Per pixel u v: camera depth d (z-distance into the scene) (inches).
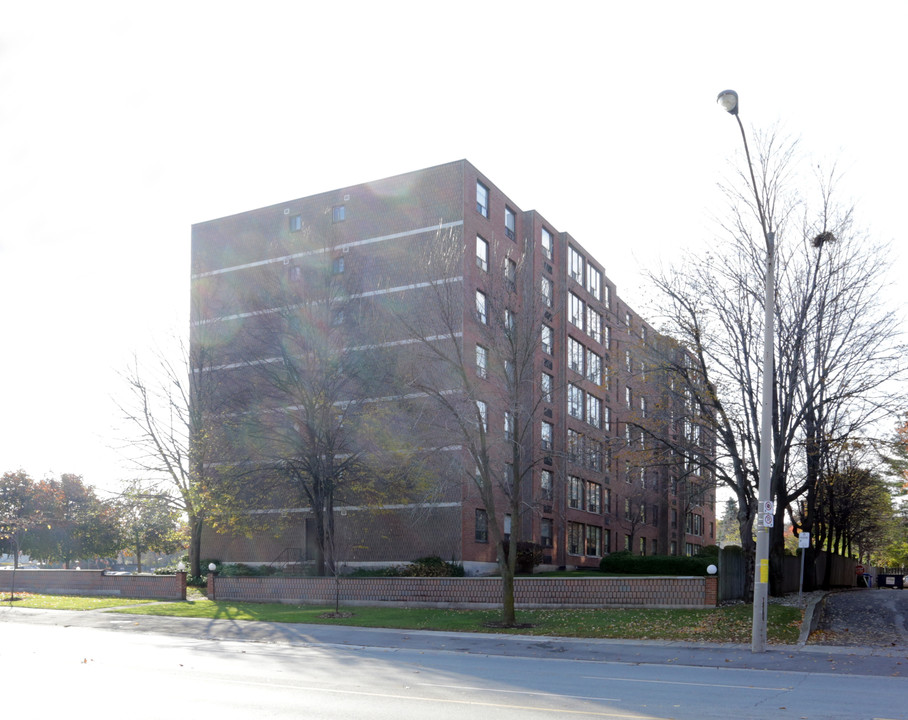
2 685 484.7
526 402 1120.2
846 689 501.4
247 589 1305.4
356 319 1437.0
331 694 461.4
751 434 1095.6
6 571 1603.1
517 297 1054.4
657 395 1138.7
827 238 975.0
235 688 481.4
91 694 451.5
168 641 813.2
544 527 1900.8
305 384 1432.1
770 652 715.4
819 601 1155.3
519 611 1082.1
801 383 1128.2
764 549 722.2
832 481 1277.1
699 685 514.9
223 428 1571.1
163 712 395.2
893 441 1151.6
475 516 1584.6
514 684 514.0
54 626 986.1
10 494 2432.3
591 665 635.5
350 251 1716.3
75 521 2452.0
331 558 1445.6
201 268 1910.7
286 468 1465.3
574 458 1261.1
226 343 1718.8
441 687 496.4
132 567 3708.2
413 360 1288.1
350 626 981.2
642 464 1138.0
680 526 2733.8
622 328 1152.2
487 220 1721.2
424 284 1558.8
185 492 1542.8
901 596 1432.1
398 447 1370.6
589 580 1077.1
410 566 1477.6
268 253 1835.6
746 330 1074.1
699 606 1010.7
